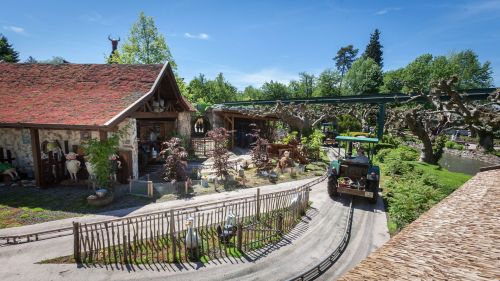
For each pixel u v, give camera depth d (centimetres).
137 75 1609
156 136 1991
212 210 1039
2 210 975
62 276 629
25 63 1741
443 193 1128
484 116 1458
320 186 1477
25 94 1466
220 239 820
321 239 888
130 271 665
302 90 7719
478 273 295
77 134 1334
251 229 850
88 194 1144
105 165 1168
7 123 1200
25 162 1387
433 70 6191
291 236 905
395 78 6469
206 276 668
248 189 1329
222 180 1431
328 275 696
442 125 2625
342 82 7431
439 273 306
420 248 379
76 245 687
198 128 3359
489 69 6625
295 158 1970
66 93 1470
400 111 3272
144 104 1463
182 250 764
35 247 737
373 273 324
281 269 715
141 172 1534
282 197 1070
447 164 2694
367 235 920
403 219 928
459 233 415
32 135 1206
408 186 1135
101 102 1363
